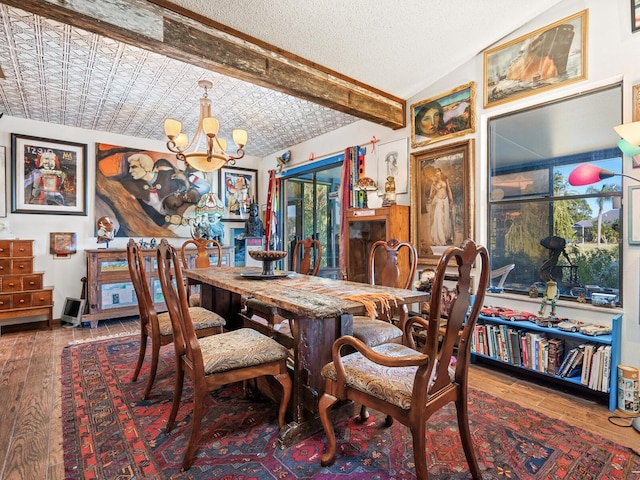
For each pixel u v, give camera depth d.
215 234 5.06
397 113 3.60
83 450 1.63
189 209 5.08
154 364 2.17
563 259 2.60
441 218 3.31
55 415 1.95
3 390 2.27
